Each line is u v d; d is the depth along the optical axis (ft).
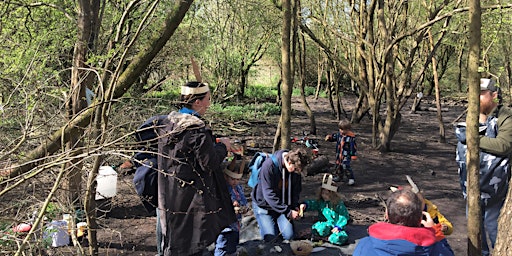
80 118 11.21
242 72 65.46
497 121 12.30
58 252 12.69
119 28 12.65
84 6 13.97
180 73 40.93
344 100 76.18
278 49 61.52
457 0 31.50
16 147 10.29
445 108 66.64
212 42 48.85
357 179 25.48
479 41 10.28
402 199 7.96
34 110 11.23
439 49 84.38
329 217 15.99
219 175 11.43
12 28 16.57
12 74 14.38
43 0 17.22
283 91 19.92
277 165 15.26
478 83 10.39
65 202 12.04
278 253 14.89
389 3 35.91
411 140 39.04
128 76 11.28
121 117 13.56
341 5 47.62
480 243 10.75
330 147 35.17
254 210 16.15
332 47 53.98
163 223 11.07
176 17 10.99
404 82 34.30
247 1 28.53
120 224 17.28
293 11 28.71
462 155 13.15
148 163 11.19
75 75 13.21
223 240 13.44
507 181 12.39
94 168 10.94
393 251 7.64
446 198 22.07
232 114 47.50
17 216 10.59
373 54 34.63
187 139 10.61
